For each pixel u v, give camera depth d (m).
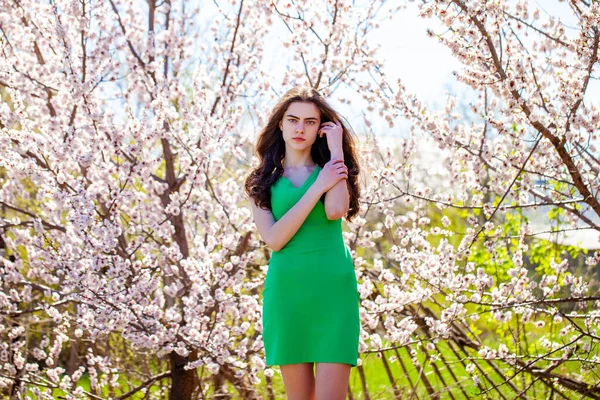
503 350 4.88
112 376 6.00
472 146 5.12
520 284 4.90
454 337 5.49
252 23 5.70
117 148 5.06
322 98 3.13
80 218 4.72
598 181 4.90
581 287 5.12
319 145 3.20
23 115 5.09
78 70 5.29
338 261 2.89
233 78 5.58
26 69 5.30
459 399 6.16
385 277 5.11
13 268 5.26
